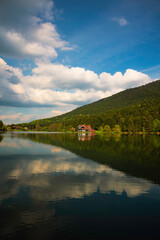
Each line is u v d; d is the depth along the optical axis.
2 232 7.93
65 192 12.40
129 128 131.62
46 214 9.41
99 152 30.45
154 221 8.93
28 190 12.65
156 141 54.06
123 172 17.75
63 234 7.86
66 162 22.20
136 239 7.57
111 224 8.62
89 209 10.02
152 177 16.09
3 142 47.66
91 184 14.10
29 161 22.75
